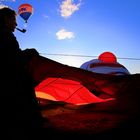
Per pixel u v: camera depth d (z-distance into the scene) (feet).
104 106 16.17
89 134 9.35
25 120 8.90
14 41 9.59
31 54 10.28
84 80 16.47
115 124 11.08
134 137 8.99
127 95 16.76
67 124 11.09
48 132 9.52
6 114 8.67
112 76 16.15
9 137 8.26
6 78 8.96
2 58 9.14
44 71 15.55
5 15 9.84
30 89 9.46
